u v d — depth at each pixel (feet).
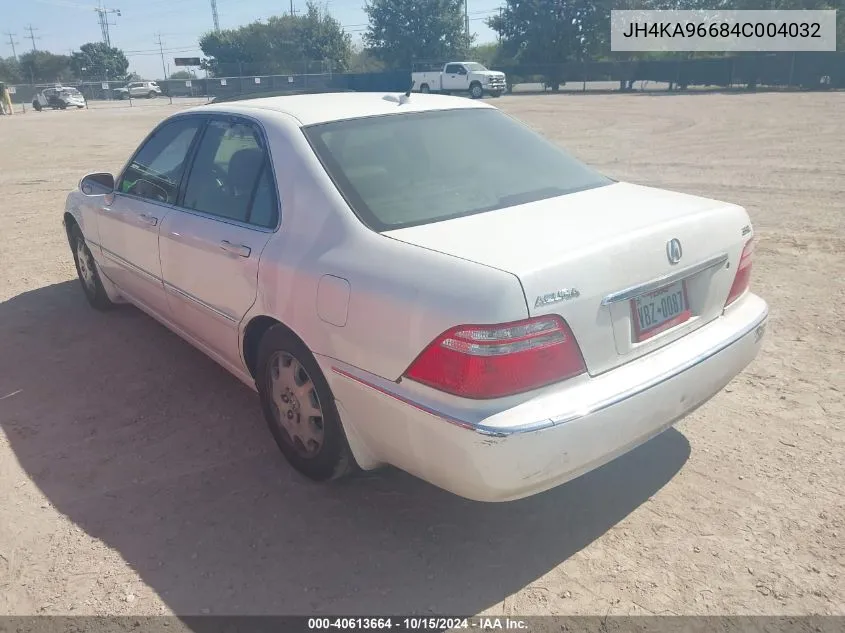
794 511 9.84
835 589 8.46
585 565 8.99
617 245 8.19
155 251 13.28
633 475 10.82
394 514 10.11
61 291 20.33
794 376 13.70
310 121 10.76
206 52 234.99
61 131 78.69
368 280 8.48
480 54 206.39
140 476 11.14
